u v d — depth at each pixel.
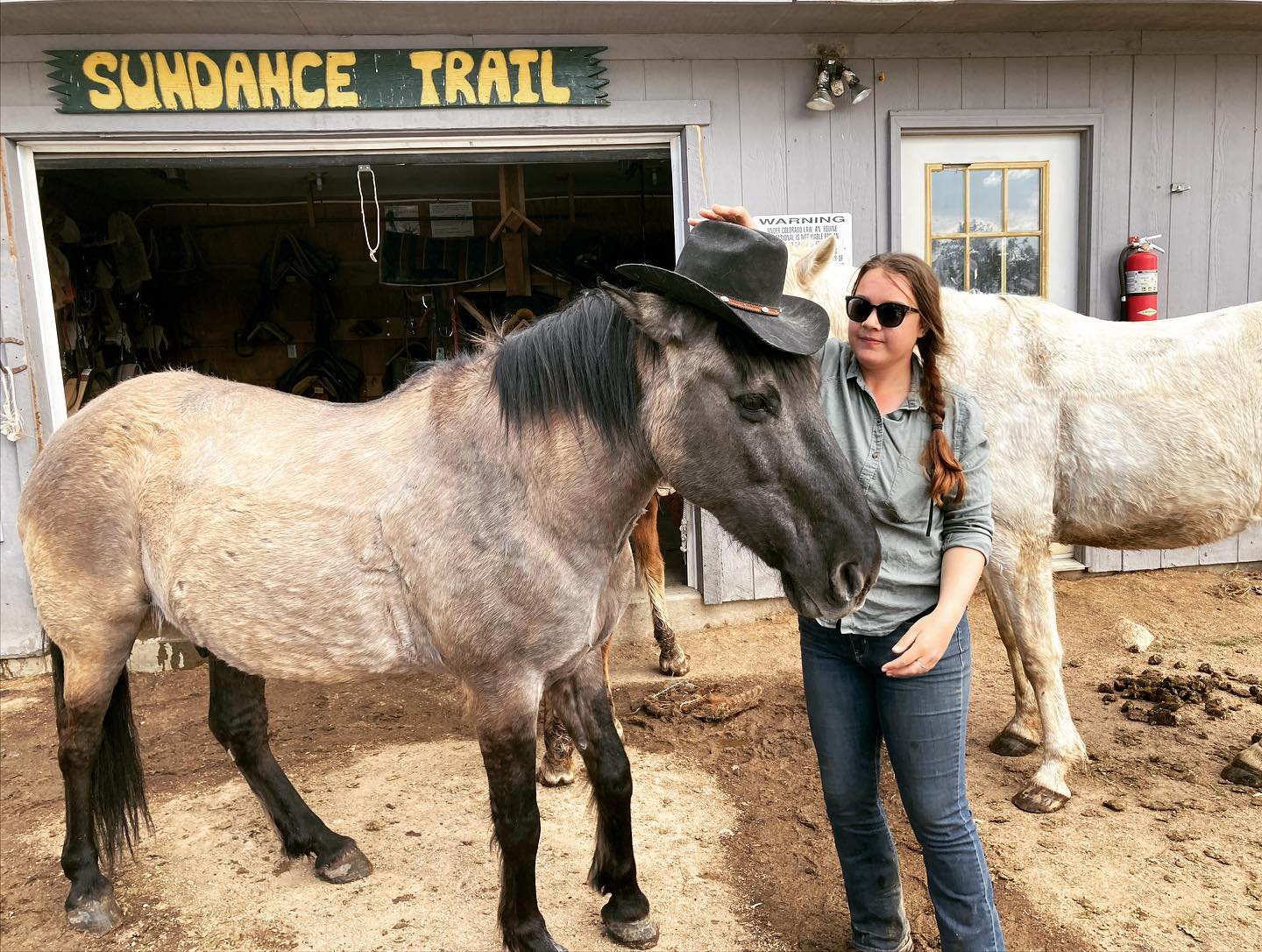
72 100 4.10
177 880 2.62
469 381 2.19
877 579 1.82
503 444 2.02
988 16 4.40
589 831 2.83
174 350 8.05
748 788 3.08
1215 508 3.00
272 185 7.41
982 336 3.08
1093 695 3.75
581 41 4.38
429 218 7.78
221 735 2.64
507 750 2.05
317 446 2.23
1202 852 2.59
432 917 2.40
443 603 2.03
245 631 2.21
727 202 4.65
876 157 4.74
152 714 3.94
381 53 4.22
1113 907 2.34
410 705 4.01
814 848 2.69
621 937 2.24
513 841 2.06
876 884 2.05
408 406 2.25
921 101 4.73
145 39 4.10
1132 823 2.76
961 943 1.81
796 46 4.56
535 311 6.79
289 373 7.72
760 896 2.45
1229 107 4.98
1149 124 4.93
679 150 4.62
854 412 1.85
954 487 1.72
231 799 3.12
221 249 8.04
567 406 1.97
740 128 4.60
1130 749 3.27
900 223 4.81
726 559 4.76
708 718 3.64
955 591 1.72
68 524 2.37
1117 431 2.98
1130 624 4.33
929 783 1.80
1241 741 3.31
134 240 6.94
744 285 1.76
